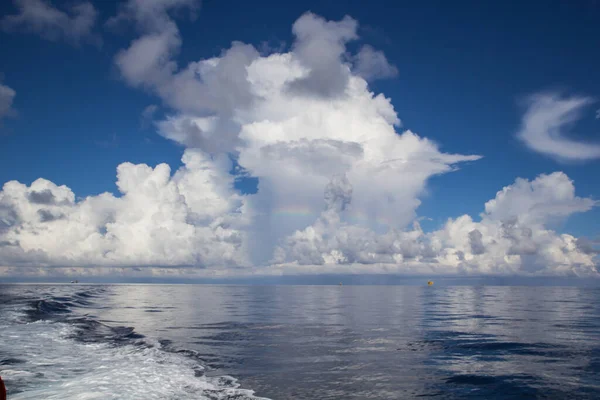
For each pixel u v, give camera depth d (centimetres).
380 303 3697
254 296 4991
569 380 1002
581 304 3547
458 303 3706
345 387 951
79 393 895
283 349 1414
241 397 876
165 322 2188
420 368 1128
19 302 2902
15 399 852
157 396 878
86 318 2273
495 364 1171
